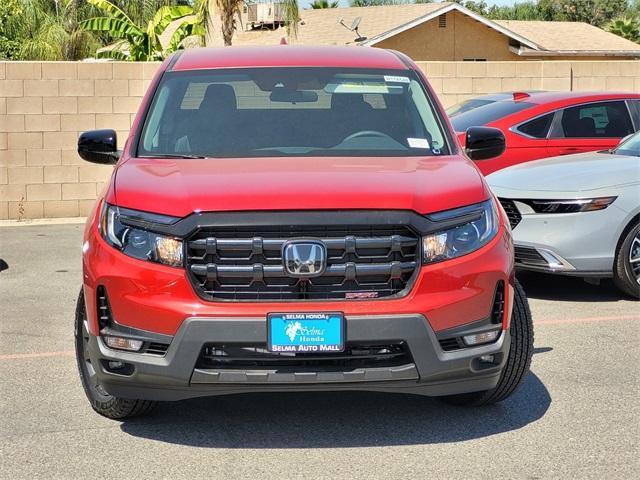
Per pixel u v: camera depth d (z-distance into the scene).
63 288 8.76
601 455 4.47
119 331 4.41
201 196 4.39
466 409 5.15
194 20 17.81
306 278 4.29
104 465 4.40
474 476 4.23
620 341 6.58
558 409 5.13
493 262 4.49
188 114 5.54
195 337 4.25
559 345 6.48
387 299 4.31
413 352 4.30
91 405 5.09
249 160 5.05
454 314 4.37
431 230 4.39
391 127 5.48
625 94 10.63
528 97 10.79
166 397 4.40
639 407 5.16
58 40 28.48
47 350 6.50
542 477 4.21
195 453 4.54
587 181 7.70
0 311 7.77
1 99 13.51
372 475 4.25
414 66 6.05
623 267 7.68
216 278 4.31
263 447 4.61
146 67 13.74
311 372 4.28
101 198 4.85
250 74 5.80
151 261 4.36
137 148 5.32
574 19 60.69
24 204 13.71
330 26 30.53
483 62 14.90
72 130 13.70
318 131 5.42
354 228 4.33
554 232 7.63
